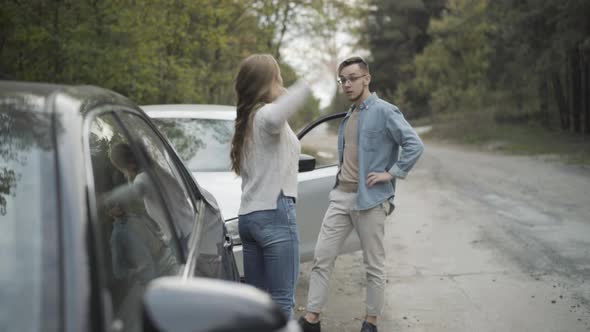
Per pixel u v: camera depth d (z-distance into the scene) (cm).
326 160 564
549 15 2591
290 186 359
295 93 341
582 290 565
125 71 1091
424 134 4066
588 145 2345
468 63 4684
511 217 911
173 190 262
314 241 532
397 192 1235
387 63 6425
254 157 353
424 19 6334
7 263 147
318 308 450
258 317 139
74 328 133
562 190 1176
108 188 213
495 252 705
